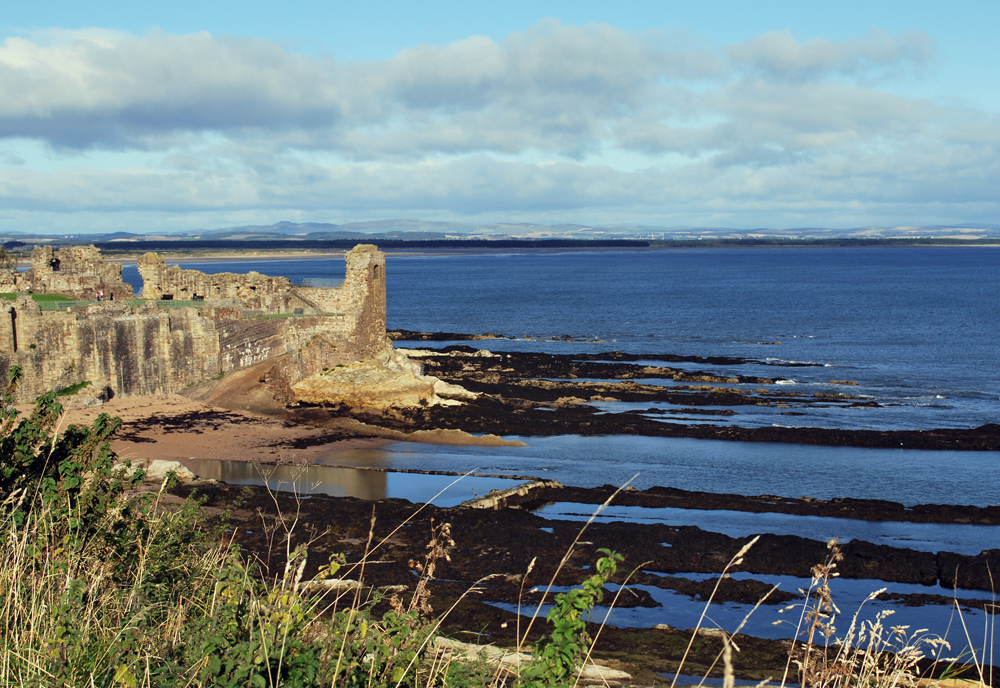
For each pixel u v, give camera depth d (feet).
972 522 122.52
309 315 191.31
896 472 152.56
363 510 110.52
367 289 196.34
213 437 153.07
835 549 27.07
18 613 29.22
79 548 35.17
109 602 32.17
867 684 28.07
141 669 26.66
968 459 162.09
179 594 35.04
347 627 28.19
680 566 100.12
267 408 175.01
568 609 25.64
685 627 82.07
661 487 135.95
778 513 125.90
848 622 85.15
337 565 32.32
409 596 80.79
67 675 25.64
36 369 146.00
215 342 176.04
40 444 45.09
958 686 50.49
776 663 72.08
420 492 129.59
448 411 183.93
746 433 175.52
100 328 155.02
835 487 143.13
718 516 123.95
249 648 25.53
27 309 145.48
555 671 24.79
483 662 30.66
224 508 106.93
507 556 97.86
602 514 123.54
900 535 117.19
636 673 66.23
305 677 25.34
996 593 95.91
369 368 189.88
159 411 159.53
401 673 27.02
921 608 90.33
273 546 93.25
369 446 158.81
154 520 43.68
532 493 130.72
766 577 98.73
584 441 171.73
